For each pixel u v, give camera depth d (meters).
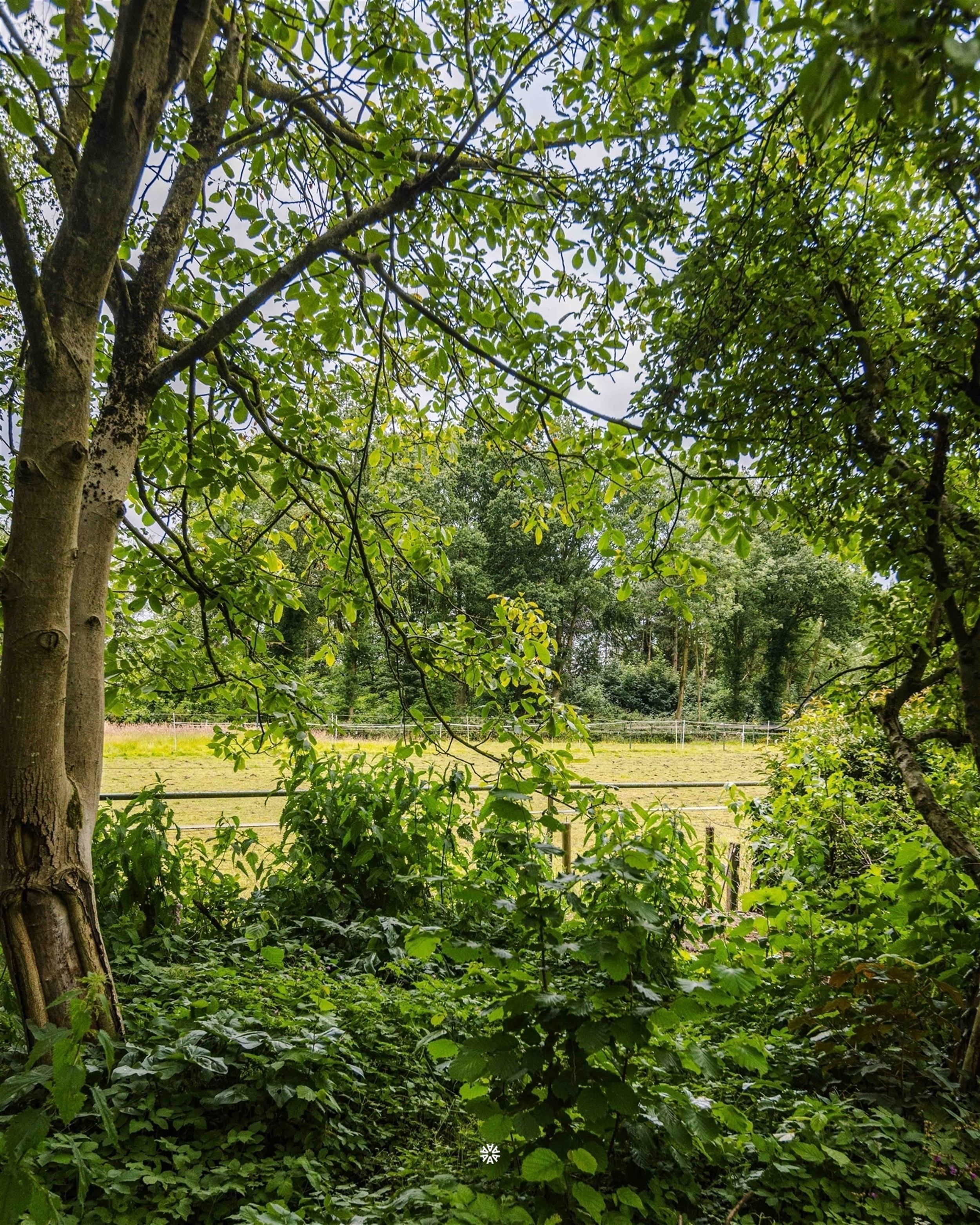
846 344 3.40
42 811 2.71
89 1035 2.75
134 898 4.32
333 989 3.72
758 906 4.17
